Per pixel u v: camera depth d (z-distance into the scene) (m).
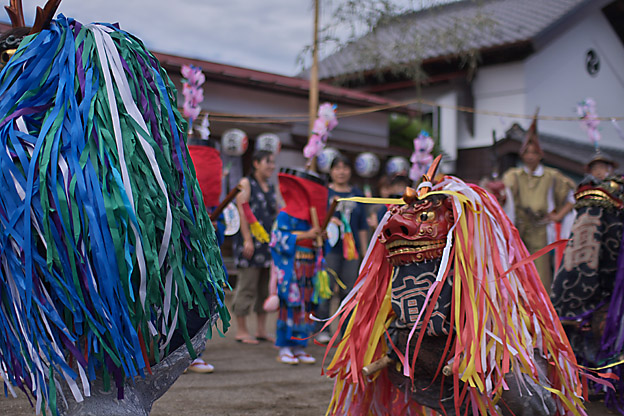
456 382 2.03
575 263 3.75
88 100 1.46
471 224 2.20
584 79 15.35
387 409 2.41
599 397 3.80
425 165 6.14
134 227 1.42
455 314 2.08
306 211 4.78
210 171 4.36
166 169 1.53
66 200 1.38
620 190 3.78
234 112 9.84
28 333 1.41
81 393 1.43
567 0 15.32
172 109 1.65
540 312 2.27
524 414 2.11
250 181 5.64
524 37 12.99
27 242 1.37
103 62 1.51
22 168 1.41
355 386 2.39
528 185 5.65
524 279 2.29
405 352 2.17
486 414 2.08
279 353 4.95
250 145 10.42
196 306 1.64
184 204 1.59
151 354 1.54
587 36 15.43
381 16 9.40
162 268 1.49
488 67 13.94
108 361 1.43
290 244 4.72
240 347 5.45
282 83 9.97
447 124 14.11
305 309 4.82
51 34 1.53
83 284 1.40
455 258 2.13
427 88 14.43
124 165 1.44
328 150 7.46
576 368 2.29
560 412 2.21
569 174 14.07
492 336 2.07
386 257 2.32
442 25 13.82
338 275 5.50
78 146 1.42
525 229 5.61
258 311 5.82
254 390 3.87
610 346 3.61
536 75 13.94
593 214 3.72
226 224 5.04
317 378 4.28
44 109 1.47
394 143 13.47
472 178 13.98
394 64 12.06
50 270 1.38
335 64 14.72
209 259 1.66
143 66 1.61
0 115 1.46
